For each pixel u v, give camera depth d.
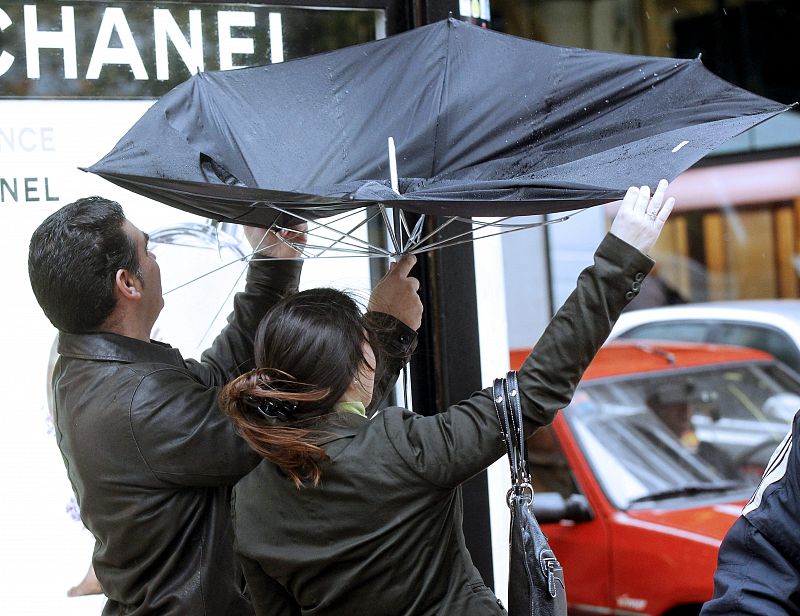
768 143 10.67
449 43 2.96
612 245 2.33
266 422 2.35
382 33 3.76
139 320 2.85
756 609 2.15
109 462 2.67
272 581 2.47
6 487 3.43
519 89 2.87
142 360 2.78
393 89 2.93
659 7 10.25
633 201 2.33
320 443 2.34
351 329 2.43
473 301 3.80
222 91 2.80
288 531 2.36
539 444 5.60
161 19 3.56
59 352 2.83
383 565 2.29
